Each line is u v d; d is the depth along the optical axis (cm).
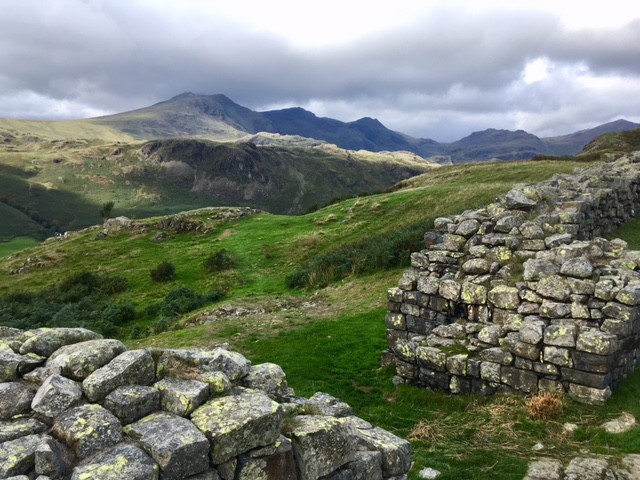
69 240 6994
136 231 6769
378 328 1945
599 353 1077
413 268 1638
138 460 484
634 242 2381
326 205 7481
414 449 1018
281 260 4459
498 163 6794
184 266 4844
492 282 1381
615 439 978
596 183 2598
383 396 1338
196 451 509
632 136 8375
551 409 1074
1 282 5503
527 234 1445
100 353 628
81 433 506
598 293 1166
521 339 1180
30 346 661
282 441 585
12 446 480
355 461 643
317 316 2303
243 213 6925
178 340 2078
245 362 743
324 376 1527
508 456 962
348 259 3412
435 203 4572
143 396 571
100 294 4400
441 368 1287
